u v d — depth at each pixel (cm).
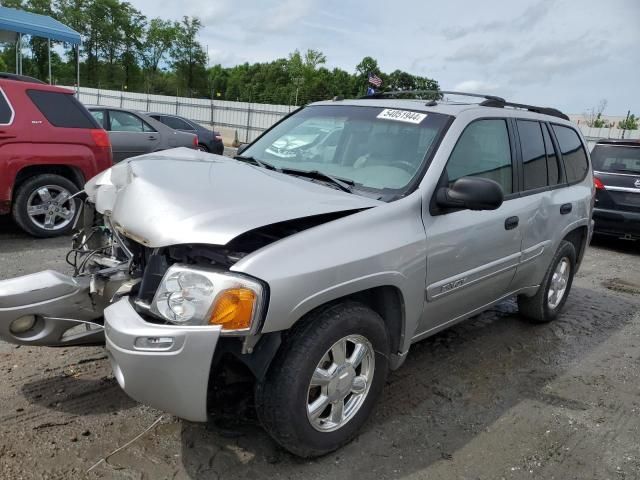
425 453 300
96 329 310
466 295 366
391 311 311
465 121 365
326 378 274
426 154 338
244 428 304
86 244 364
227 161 349
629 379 415
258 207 265
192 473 267
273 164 381
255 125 3175
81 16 5441
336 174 352
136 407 317
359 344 288
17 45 1338
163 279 245
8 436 283
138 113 1106
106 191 327
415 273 308
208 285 237
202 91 6281
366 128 374
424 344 445
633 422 351
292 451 273
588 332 505
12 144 613
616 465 304
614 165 874
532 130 444
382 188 328
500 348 450
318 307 272
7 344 381
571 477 290
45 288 290
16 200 630
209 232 243
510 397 370
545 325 511
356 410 295
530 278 451
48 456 270
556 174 473
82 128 676
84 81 5609
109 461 270
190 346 233
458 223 340
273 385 257
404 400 353
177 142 1159
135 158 342
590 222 531
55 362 362
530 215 418
